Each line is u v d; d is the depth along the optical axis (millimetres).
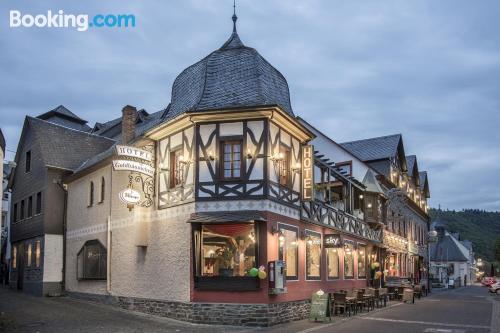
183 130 16812
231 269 15609
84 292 21422
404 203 35250
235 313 15008
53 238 23594
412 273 37969
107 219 20328
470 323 16391
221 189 15703
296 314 16828
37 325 14445
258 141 15703
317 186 20516
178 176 17062
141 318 16188
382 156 33312
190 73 18281
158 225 17453
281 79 18203
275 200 15922
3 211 36094
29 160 26672
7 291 25484
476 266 105375
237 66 17109
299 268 17484
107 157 20250
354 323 15859
